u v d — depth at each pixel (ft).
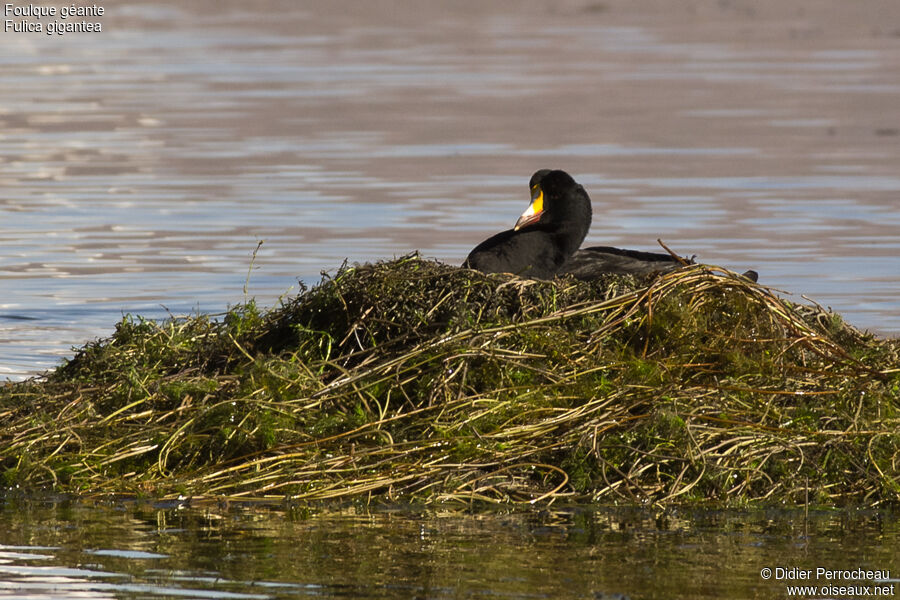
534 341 35.60
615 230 68.44
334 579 25.17
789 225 69.41
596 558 26.66
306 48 146.72
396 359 34.32
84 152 91.25
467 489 31.30
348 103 111.96
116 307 53.93
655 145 94.27
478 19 178.91
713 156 90.17
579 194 47.85
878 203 75.05
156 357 39.14
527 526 28.96
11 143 94.48
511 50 147.33
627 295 37.17
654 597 24.36
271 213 72.54
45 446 33.17
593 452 31.68
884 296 54.80
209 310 53.11
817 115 107.45
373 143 94.48
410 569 25.76
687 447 31.83
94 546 27.25
